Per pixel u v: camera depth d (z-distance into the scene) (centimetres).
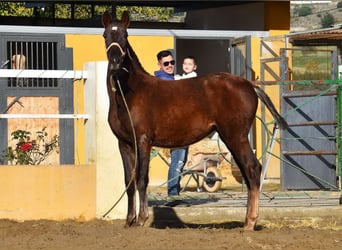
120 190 1190
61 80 1653
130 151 1070
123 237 995
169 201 1310
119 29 1021
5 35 1662
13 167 1168
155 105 1057
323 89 1580
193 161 1539
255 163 1076
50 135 1593
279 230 1087
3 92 1638
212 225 1202
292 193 1420
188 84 1079
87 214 1187
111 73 1012
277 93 1656
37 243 976
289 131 1529
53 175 1178
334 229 1116
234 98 1069
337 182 1532
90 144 1216
